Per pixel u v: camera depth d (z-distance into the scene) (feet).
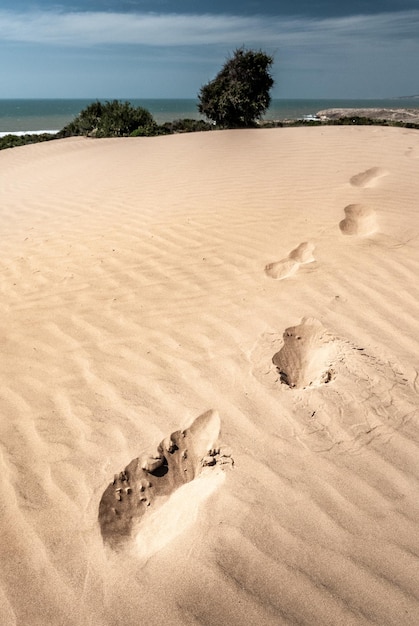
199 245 15.64
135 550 6.59
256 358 10.00
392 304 11.46
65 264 15.47
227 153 28.71
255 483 7.30
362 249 14.15
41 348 11.02
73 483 7.47
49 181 28.89
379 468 7.44
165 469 7.82
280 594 5.85
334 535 6.49
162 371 9.84
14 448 8.17
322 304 11.66
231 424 8.38
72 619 5.74
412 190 18.12
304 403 8.73
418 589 5.82
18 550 6.53
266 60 52.31
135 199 21.49
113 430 8.43
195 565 6.23
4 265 16.03
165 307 12.25
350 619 5.57
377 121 54.70
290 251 14.56
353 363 9.61
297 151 26.35
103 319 12.00
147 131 55.93
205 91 54.65
